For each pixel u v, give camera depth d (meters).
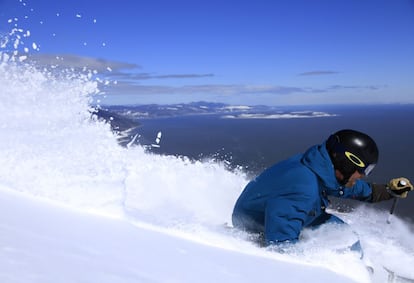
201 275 1.88
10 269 1.32
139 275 1.63
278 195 3.41
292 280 2.21
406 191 4.11
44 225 2.10
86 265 1.56
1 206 2.35
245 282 1.94
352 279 2.72
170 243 2.38
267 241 3.28
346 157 3.37
